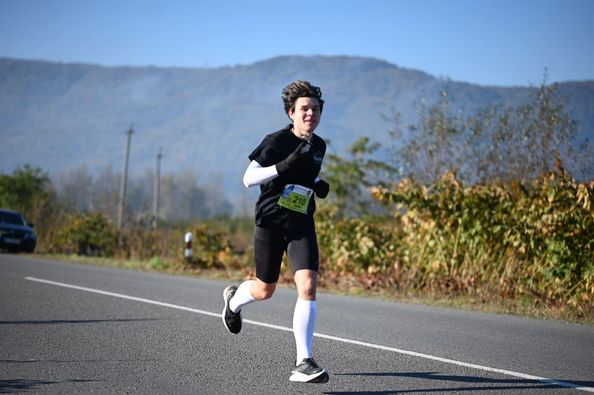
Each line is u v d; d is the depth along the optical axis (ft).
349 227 76.38
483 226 61.16
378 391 26.04
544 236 57.06
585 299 52.90
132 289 59.67
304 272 26.61
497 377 28.76
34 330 37.76
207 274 84.58
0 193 192.13
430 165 84.84
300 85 26.78
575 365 31.96
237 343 35.01
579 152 77.92
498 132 82.79
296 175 26.71
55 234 129.49
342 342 36.32
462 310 52.08
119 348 33.24
